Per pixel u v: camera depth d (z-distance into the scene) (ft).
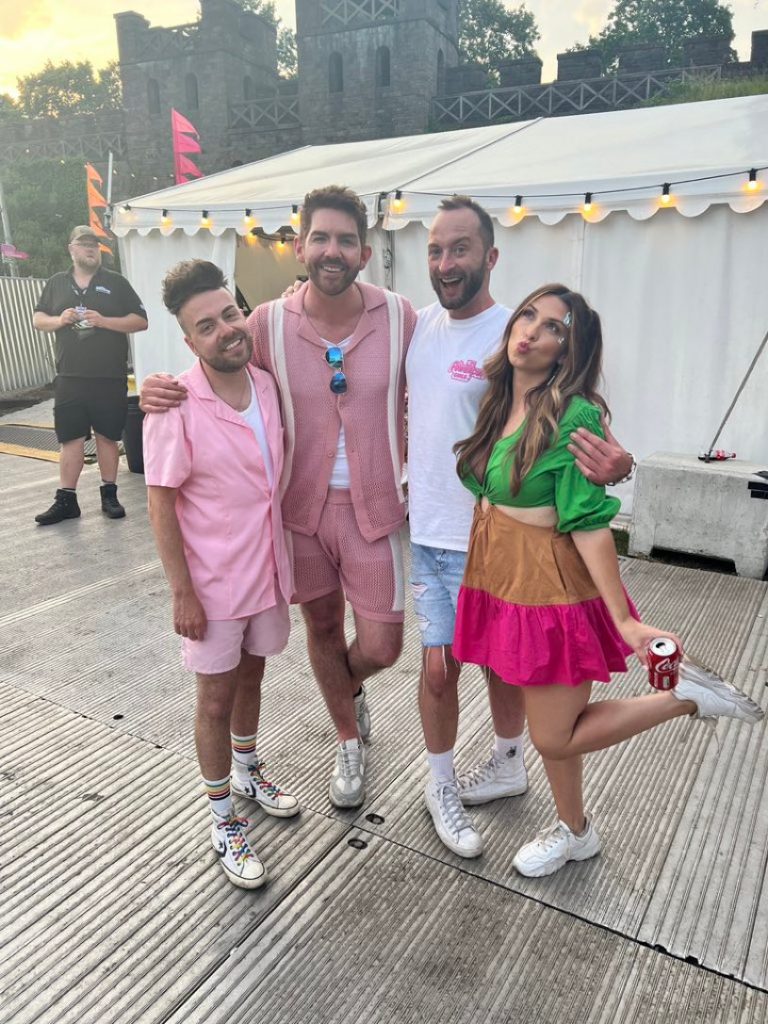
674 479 15.25
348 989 6.16
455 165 20.38
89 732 9.75
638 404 17.78
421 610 7.45
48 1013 5.94
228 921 6.81
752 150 16.60
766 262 15.94
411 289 19.45
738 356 16.60
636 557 15.88
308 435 7.41
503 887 7.18
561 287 5.93
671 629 12.49
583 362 5.87
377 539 7.70
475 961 6.40
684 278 16.71
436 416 7.04
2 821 8.07
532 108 74.90
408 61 78.02
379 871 7.39
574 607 6.00
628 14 135.95
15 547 16.67
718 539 15.01
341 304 7.15
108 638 12.39
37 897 7.06
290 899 7.06
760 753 9.16
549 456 5.75
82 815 8.19
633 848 7.65
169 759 9.20
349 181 20.66
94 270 18.02
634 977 6.24
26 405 36.27
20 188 89.66
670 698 6.16
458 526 7.12
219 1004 6.03
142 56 90.53
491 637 6.49
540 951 6.49
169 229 21.97
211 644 6.91
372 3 77.97
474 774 8.44
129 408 22.48
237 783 8.34
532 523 6.03
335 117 82.38
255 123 87.35
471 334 6.97
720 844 7.69
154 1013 5.95
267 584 7.09
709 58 68.59
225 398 6.81
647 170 16.46
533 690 6.36
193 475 6.69
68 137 99.50
